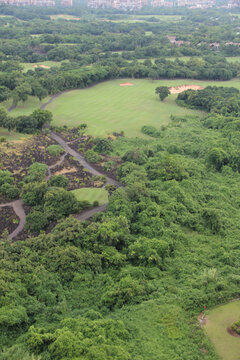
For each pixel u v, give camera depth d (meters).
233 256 59.66
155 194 75.88
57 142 107.06
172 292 51.28
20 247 58.31
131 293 49.94
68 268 54.41
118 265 57.53
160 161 90.12
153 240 60.53
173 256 60.59
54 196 71.81
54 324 44.44
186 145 104.88
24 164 92.38
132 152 94.31
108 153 100.44
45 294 49.25
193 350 41.44
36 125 112.81
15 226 68.69
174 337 43.22
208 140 106.50
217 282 51.97
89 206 75.12
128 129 118.94
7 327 43.00
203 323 45.72
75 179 86.25
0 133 110.00
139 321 45.62
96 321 43.62
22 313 44.47
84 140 108.81
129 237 63.28
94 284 53.34
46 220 68.12
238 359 40.44
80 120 124.06
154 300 49.34
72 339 39.72
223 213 72.19
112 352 38.94
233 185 85.12
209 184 84.12
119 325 43.47
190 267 57.06
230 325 45.28
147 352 40.44
